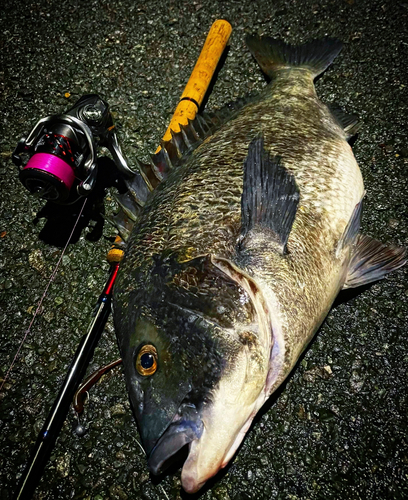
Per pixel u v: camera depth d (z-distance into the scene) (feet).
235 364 0.92
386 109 1.75
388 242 1.47
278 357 1.04
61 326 1.40
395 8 2.00
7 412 1.27
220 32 1.83
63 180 1.25
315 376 1.26
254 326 0.97
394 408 1.21
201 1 2.11
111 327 1.36
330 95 1.81
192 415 0.89
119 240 1.33
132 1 2.15
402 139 1.67
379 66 1.86
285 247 1.08
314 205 1.20
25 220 1.59
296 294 1.08
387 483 1.11
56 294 1.45
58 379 1.31
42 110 1.88
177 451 0.88
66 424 1.23
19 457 1.20
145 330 0.97
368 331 1.32
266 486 1.13
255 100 1.58
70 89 1.92
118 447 1.19
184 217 1.10
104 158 1.70
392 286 1.38
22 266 1.51
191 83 1.69
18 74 1.98
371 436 1.17
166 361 0.93
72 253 1.52
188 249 1.04
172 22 2.07
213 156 1.24
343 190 1.28
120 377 1.28
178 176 1.24
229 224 1.09
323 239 1.18
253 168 1.13
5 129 1.84
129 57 1.99
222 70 1.91
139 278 1.04
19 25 2.12
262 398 1.03
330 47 1.88
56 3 2.17
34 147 1.27
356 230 1.29
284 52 1.89
